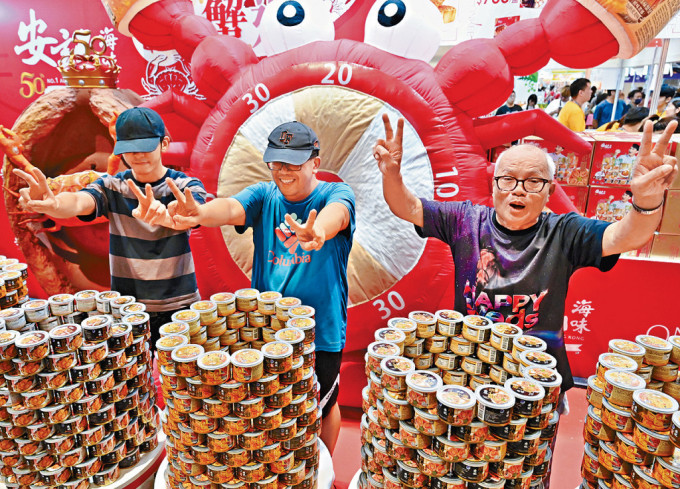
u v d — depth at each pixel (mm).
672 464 1215
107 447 1718
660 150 1377
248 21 3033
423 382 1392
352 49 2504
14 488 1671
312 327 1685
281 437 1560
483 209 1856
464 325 1666
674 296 2752
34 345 1580
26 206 1898
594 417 1454
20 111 3637
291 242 1915
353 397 2818
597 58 2268
